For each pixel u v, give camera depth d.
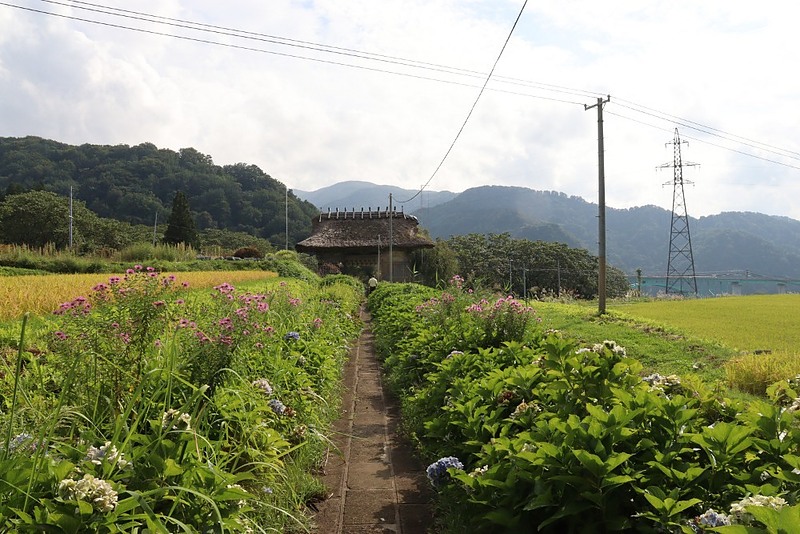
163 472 2.93
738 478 2.83
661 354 12.81
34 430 3.30
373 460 6.04
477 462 3.92
